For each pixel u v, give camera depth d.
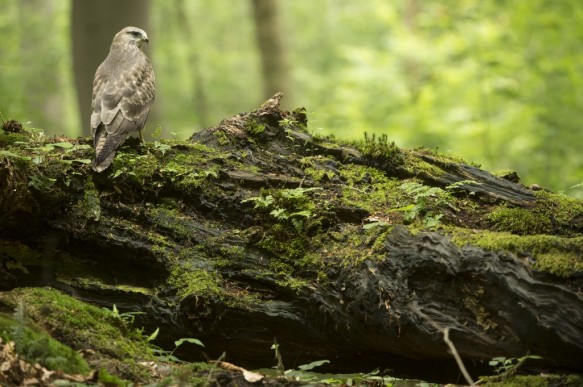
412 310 9.16
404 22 37.53
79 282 10.65
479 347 8.95
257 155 11.55
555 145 25.36
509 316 8.72
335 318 9.79
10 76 26.95
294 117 12.06
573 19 28.16
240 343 10.31
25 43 32.72
